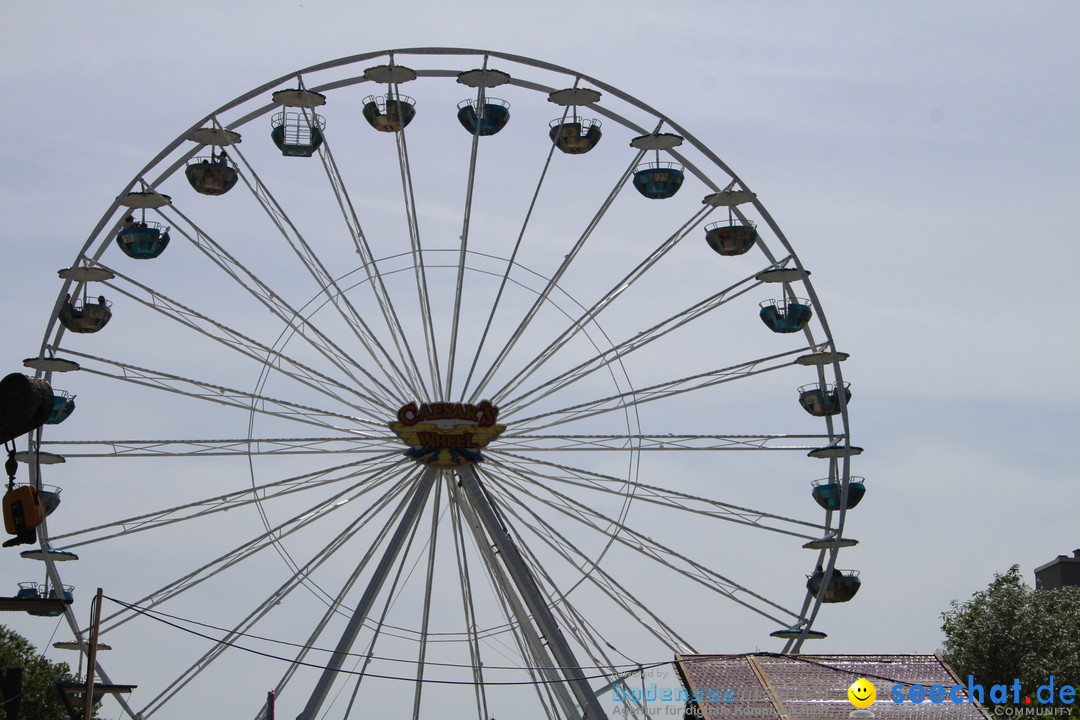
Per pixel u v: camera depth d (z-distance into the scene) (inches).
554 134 1695.4
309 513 1529.3
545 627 1470.2
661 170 1718.8
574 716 1504.7
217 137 1622.8
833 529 1631.4
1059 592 2461.9
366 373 1560.0
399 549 1508.4
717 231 1720.0
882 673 1000.9
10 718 1320.1
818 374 1701.5
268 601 1488.7
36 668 2593.5
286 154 1700.3
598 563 1540.4
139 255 1705.2
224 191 1722.4
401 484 1550.2
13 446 729.0
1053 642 2250.2
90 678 1195.9
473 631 1540.4
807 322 1726.1
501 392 1562.5
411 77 1635.1
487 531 1523.1
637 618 1520.7
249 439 1537.9
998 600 2319.1
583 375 1579.7
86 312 1662.2
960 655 2297.0
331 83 1636.3
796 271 1642.5
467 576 1552.7
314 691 1433.3
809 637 1569.9
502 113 1657.2
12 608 804.0
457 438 1515.7
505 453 1563.7
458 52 1596.9
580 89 1619.1
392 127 1657.2
